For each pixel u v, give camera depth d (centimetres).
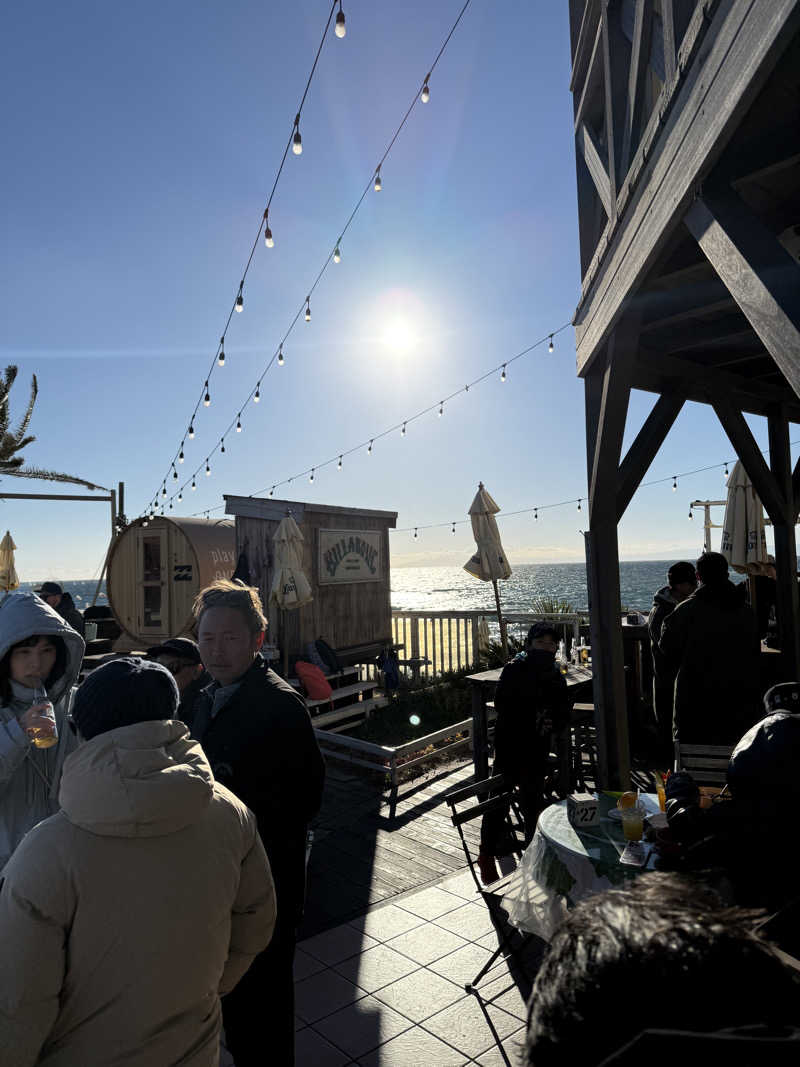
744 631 462
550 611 1153
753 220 234
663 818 305
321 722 860
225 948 148
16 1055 120
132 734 141
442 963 359
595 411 516
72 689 268
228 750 247
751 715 457
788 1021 48
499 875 461
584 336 511
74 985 127
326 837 538
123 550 1116
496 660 1005
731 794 271
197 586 1034
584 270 517
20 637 241
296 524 998
